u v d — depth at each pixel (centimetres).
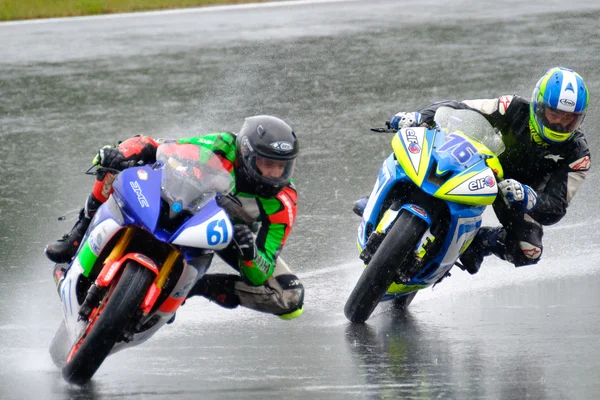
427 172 2428
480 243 2764
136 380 1997
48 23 8081
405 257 2372
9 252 3145
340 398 1836
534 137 2603
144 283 1823
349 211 3619
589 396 1839
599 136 4728
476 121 2550
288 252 3184
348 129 4747
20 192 3844
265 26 7619
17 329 2447
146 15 8344
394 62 6166
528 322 2469
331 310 2634
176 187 1922
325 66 6106
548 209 2573
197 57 6438
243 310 2655
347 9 8388
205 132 4650
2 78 5984
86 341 1819
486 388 1902
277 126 2053
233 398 1839
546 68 5878
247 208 2119
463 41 6812
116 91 5584
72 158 4325
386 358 2158
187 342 2352
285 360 2158
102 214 1967
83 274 1977
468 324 2483
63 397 1855
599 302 2642
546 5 8325
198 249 1930
